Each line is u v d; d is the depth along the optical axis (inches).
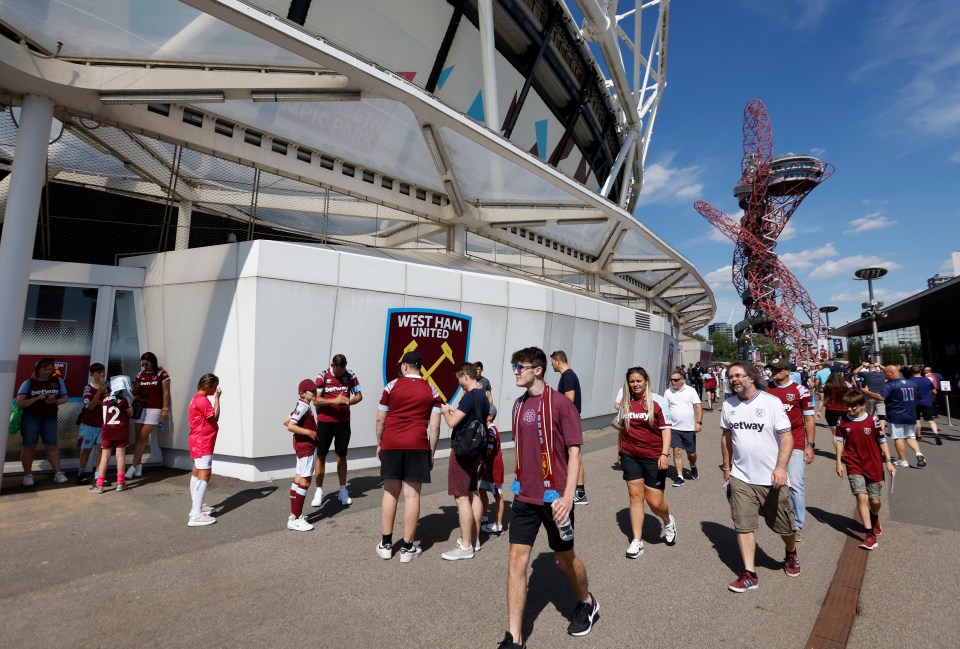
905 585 153.3
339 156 438.0
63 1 235.9
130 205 508.7
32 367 290.5
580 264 725.9
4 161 382.3
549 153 1031.0
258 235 603.2
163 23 259.0
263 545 180.2
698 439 499.8
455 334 367.6
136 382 285.4
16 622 121.2
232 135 385.4
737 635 122.0
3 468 246.4
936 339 1087.6
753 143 4143.7
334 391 238.4
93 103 305.4
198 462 202.5
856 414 195.0
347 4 568.7
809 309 3452.3
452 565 165.6
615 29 1062.4
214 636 117.0
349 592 142.9
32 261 293.1
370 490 267.4
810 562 173.2
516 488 120.1
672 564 169.3
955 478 315.6
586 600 123.1
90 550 170.6
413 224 620.7
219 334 292.7
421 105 354.6
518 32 781.9
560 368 270.4
